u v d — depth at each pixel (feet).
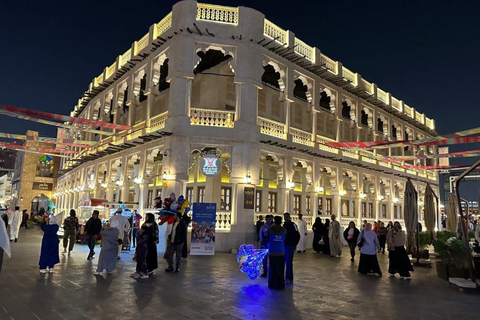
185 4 54.65
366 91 76.18
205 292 25.00
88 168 84.84
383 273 35.96
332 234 50.34
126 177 64.80
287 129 61.31
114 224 31.27
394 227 34.45
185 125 51.62
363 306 22.52
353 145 59.06
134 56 64.28
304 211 81.82
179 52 53.21
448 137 48.62
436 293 26.66
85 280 27.68
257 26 57.06
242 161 52.95
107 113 78.07
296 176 81.71
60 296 22.67
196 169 68.18
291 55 61.16
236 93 55.47
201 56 61.46
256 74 55.88
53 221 30.86
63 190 112.27
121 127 55.36
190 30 53.88
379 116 84.48
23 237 63.00
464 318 20.25
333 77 69.62
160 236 47.37
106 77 78.59
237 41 55.42
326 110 84.28
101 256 30.07
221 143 52.95
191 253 45.16
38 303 20.99
